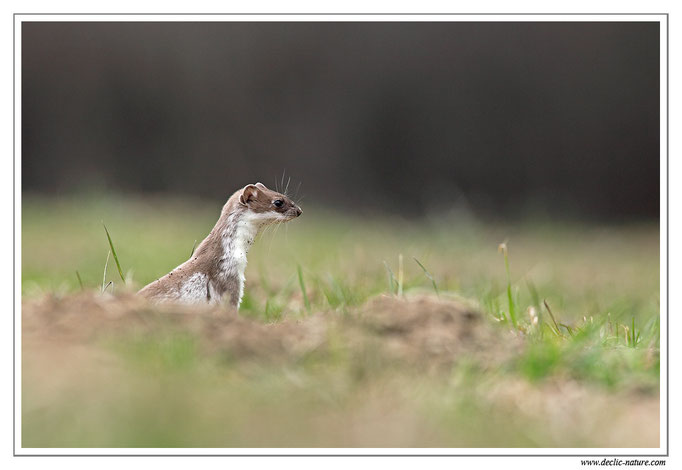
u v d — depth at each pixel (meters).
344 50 25.89
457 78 26.03
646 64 25.83
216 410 5.41
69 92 24.83
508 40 25.94
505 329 7.84
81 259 14.00
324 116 25.80
